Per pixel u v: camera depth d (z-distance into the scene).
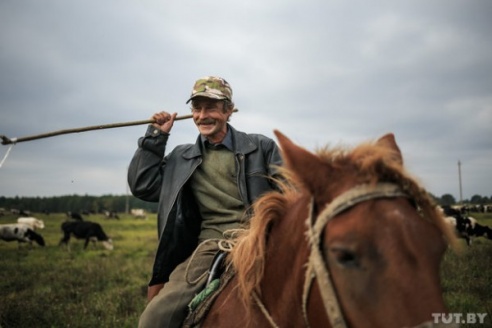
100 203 115.31
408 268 1.47
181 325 2.58
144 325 2.58
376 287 1.49
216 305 2.38
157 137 3.12
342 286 1.56
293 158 1.80
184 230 3.03
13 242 29.50
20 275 12.88
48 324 7.37
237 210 2.96
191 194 3.08
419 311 1.41
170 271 3.00
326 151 1.92
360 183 1.69
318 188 1.76
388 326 1.44
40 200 114.88
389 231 1.53
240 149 3.00
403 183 1.65
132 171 3.13
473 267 9.29
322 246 1.68
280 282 2.05
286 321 2.00
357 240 1.53
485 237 19.06
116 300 8.86
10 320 7.43
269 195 2.24
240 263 2.23
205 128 3.00
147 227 43.44
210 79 3.03
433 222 1.65
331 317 1.61
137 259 17.27
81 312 8.01
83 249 24.45
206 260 2.76
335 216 1.65
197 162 3.00
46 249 24.70
